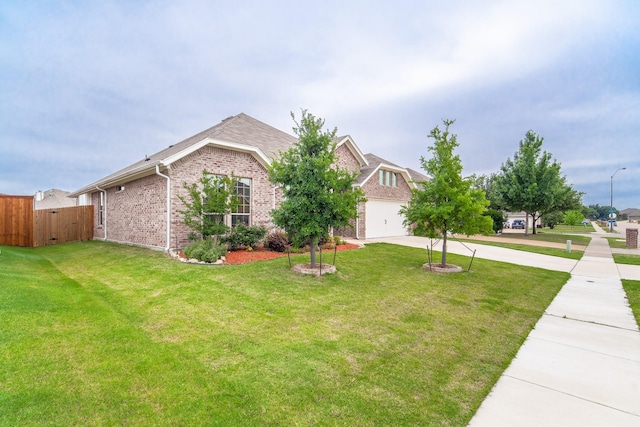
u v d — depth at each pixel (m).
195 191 10.17
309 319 5.37
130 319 5.17
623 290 8.02
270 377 3.50
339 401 3.10
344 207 8.18
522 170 24.34
